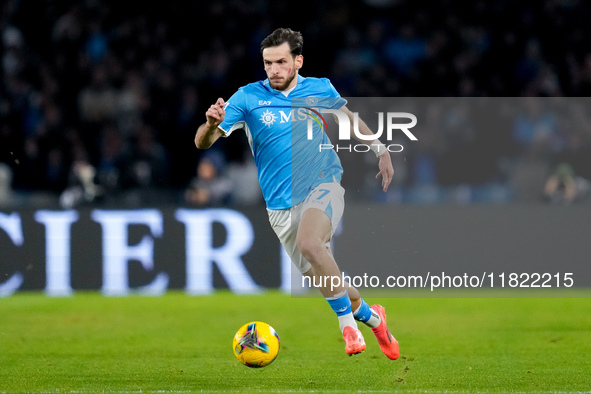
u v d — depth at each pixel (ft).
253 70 166.81
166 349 74.79
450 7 174.81
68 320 92.27
